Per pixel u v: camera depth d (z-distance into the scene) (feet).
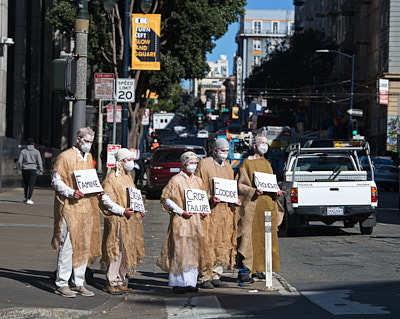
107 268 30.89
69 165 28.25
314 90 268.00
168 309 27.99
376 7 220.23
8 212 65.16
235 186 32.76
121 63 119.03
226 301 29.50
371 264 39.93
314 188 54.24
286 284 33.19
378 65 214.28
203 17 118.21
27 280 31.35
